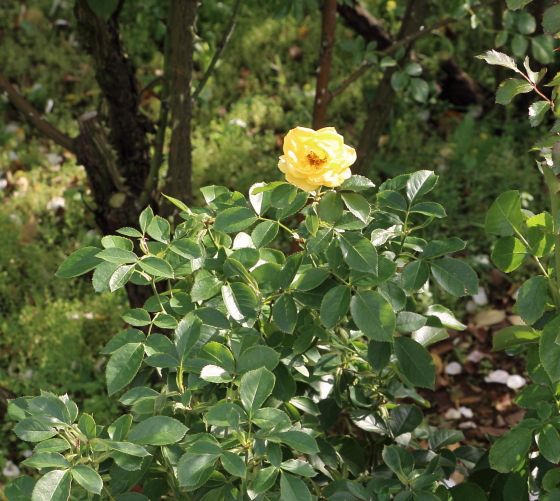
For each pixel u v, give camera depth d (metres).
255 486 1.18
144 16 3.77
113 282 1.24
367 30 2.98
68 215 2.90
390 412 1.48
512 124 3.27
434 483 1.31
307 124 3.36
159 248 1.34
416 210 1.32
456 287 1.28
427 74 3.45
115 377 1.25
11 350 2.39
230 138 3.21
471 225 2.78
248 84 3.64
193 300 1.30
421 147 3.26
